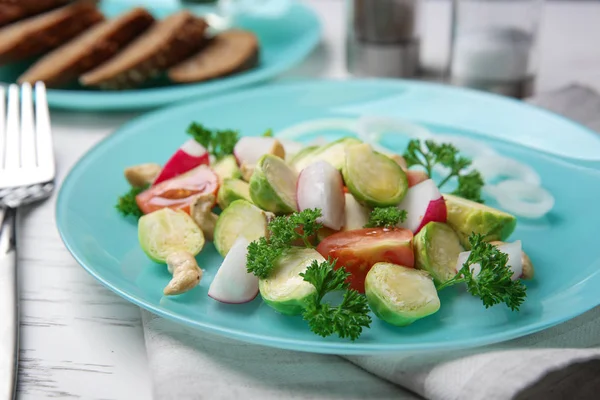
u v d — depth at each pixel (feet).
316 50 2.64
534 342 1.42
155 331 1.44
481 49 2.31
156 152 1.90
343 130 2.00
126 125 1.94
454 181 1.80
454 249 1.54
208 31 2.63
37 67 2.38
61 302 1.57
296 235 1.50
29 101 2.06
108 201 1.73
